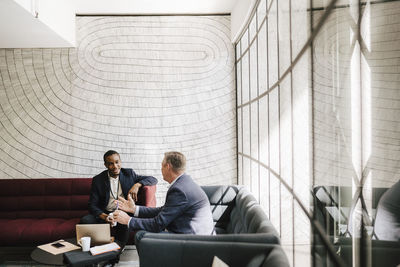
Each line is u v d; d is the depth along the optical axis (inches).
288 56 67.6
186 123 155.2
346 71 36.0
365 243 30.6
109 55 154.1
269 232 59.0
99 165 154.0
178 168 87.9
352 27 34.0
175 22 154.9
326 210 43.8
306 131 54.3
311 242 51.6
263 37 95.4
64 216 137.7
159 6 146.5
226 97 154.9
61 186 139.9
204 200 86.4
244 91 133.4
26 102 153.5
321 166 45.9
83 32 153.5
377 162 28.0
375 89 28.3
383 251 26.8
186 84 155.2
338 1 38.5
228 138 154.8
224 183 154.8
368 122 29.8
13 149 153.6
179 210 81.8
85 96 153.6
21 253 123.6
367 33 30.0
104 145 154.2
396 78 24.6
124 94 154.6
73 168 153.6
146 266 59.4
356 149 33.0
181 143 155.0
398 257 24.2
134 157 154.4
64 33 137.6
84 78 153.5
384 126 26.5
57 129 153.5
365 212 30.6
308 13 52.2
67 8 140.9
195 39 155.1
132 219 83.7
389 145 25.7
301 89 57.2
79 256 84.0
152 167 154.6
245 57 129.6
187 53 155.3
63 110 153.5
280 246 54.9
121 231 110.1
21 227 121.4
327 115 43.1
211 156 155.0
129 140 154.3
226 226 112.2
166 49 155.0
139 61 154.6
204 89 155.3
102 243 91.5
